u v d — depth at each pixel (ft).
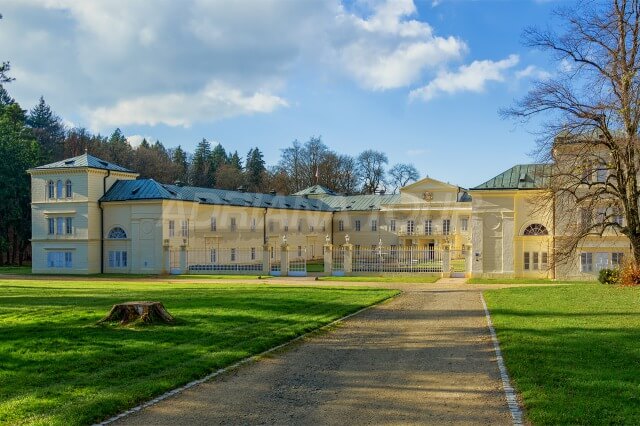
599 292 87.61
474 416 29.55
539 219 139.44
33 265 180.86
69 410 29.37
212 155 449.89
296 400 32.83
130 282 133.59
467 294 97.91
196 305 72.49
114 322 55.88
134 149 359.05
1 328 53.16
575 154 100.01
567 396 31.07
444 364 42.06
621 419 27.20
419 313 71.67
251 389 35.12
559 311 66.39
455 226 258.16
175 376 36.78
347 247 154.92
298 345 49.47
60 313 63.82
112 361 40.34
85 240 174.19
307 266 203.31
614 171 108.27
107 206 177.78
